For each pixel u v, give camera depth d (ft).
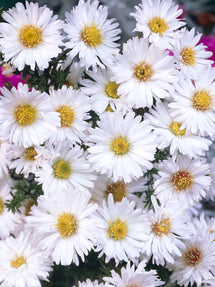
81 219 0.75
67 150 0.75
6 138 0.77
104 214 0.75
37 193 0.79
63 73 0.79
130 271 0.73
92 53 0.75
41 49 0.73
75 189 0.75
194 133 0.79
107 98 0.78
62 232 0.75
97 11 0.76
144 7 0.75
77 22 0.75
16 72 0.77
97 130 0.74
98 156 0.74
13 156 0.76
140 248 0.76
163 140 0.76
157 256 0.77
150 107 0.76
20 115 0.71
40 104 0.72
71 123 0.75
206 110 0.79
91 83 0.78
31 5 0.73
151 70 0.76
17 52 0.72
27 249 0.79
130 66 0.75
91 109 0.77
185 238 0.79
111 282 0.74
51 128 0.72
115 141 0.75
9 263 0.79
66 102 0.75
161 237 0.78
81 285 0.76
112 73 0.78
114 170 0.74
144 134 0.74
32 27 0.73
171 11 0.77
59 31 0.79
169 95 0.76
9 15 0.73
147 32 0.73
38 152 0.73
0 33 0.73
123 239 0.76
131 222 0.77
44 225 0.74
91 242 0.75
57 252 0.74
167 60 0.75
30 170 0.77
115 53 0.77
